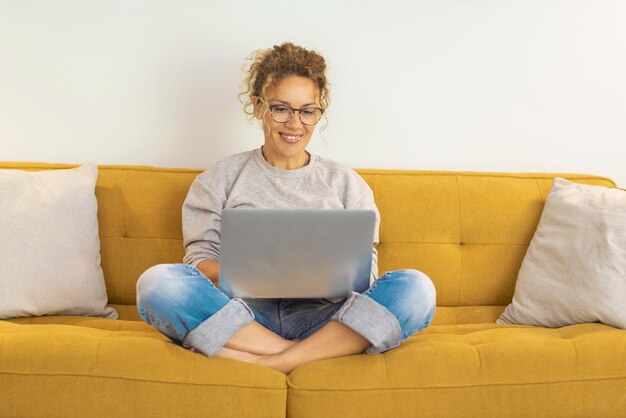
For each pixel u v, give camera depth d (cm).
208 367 149
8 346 149
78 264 192
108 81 231
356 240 154
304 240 152
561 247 194
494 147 242
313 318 171
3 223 184
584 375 153
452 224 212
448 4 235
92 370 147
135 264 207
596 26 239
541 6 237
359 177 205
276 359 156
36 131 232
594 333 165
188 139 236
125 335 163
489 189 215
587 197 200
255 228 150
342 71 237
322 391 147
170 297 153
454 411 150
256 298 165
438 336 170
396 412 149
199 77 233
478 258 212
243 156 204
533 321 193
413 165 242
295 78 190
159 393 146
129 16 229
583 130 244
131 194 210
